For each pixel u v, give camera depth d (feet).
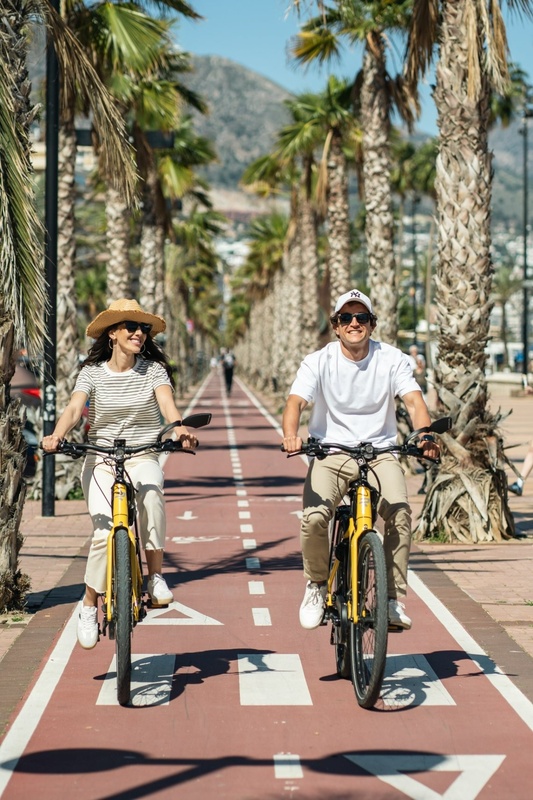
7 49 34.32
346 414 27.09
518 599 38.78
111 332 27.73
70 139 72.84
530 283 245.65
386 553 26.53
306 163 161.48
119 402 27.68
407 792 20.27
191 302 382.01
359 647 25.95
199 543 53.11
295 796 20.08
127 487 26.73
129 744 23.04
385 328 89.71
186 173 141.49
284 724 24.43
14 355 36.29
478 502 52.70
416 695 26.68
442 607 37.17
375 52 90.79
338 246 127.24
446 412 53.83
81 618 27.71
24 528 57.93
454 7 54.08
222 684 27.73
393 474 26.91
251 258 316.81
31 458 75.46
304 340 165.17
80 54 38.55
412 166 283.79
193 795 20.16
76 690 27.09
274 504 69.31
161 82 103.45
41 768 21.61
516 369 414.82
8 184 33.22
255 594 40.06
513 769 21.52
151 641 32.58
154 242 139.23
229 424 162.81
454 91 54.08
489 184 54.54
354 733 23.76
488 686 27.48
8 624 34.76
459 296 54.03
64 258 72.49
